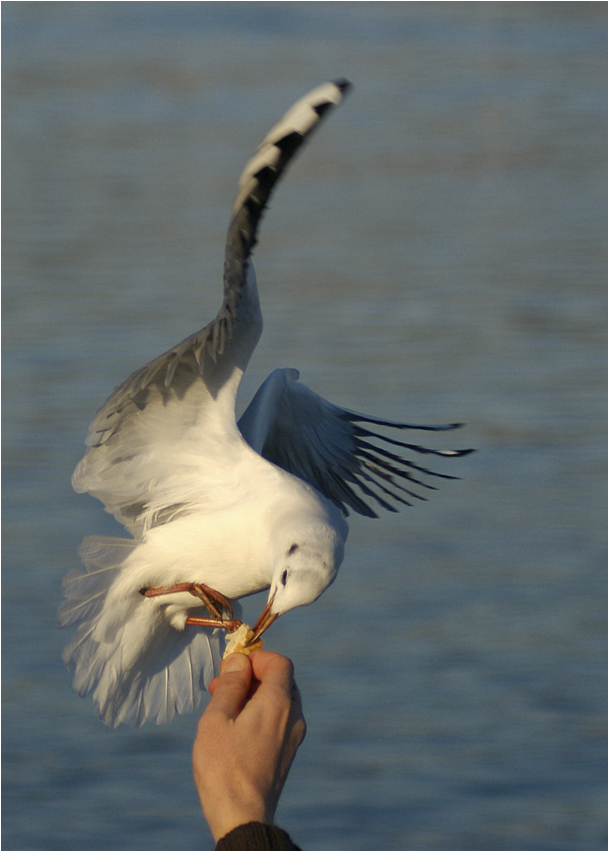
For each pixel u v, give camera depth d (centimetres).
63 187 3088
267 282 2420
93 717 1196
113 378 1852
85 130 3709
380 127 3816
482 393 1877
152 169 3291
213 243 2650
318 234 2788
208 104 4022
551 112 3953
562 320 2198
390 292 2366
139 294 2273
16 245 2586
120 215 2839
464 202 3059
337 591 1391
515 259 2581
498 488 1625
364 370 1950
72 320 2109
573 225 2838
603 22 5491
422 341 2080
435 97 4156
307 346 2056
